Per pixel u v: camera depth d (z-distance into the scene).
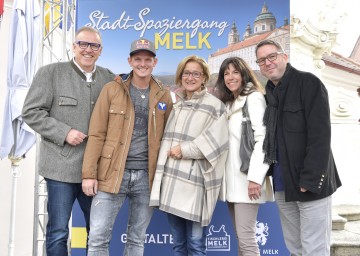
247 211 2.40
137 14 3.42
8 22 4.61
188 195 2.32
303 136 2.16
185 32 3.40
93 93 2.46
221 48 3.38
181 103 2.46
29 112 2.33
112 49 3.42
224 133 2.37
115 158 2.30
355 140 5.67
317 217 2.15
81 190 2.55
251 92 2.43
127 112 2.36
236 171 2.42
